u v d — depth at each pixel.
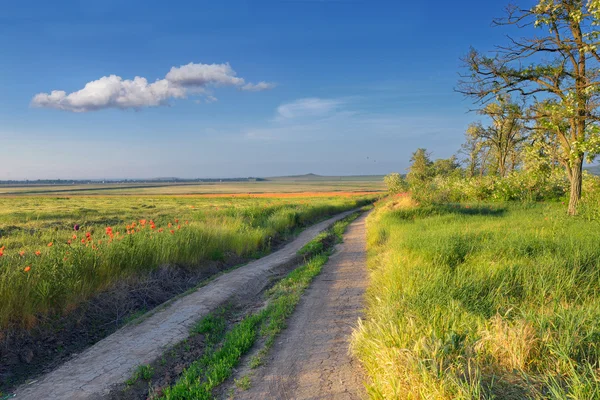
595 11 11.46
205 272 10.80
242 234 14.50
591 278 5.79
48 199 52.50
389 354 3.76
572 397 2.80
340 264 11.32
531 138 25.30
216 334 6.32
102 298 7.34
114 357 5.30
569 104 13.70
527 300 5.36
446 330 4.16
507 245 8.34
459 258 8.15
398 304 5.26
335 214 35.38
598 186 19.97
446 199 25.56
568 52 13.75
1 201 43.50
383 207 26.44
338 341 5.40
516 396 2.99
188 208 34.06
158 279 8.96
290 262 12.03
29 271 6.40
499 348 3.62
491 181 28.22
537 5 13.44
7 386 4.74
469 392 2.92
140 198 61.16
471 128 33.81
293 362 4.84
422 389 3.20
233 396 4.13
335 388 4.09
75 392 4.43
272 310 7.07
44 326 6.01
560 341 3.55
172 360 5.36
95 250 8.04
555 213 15.20
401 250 9.28
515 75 15.01
